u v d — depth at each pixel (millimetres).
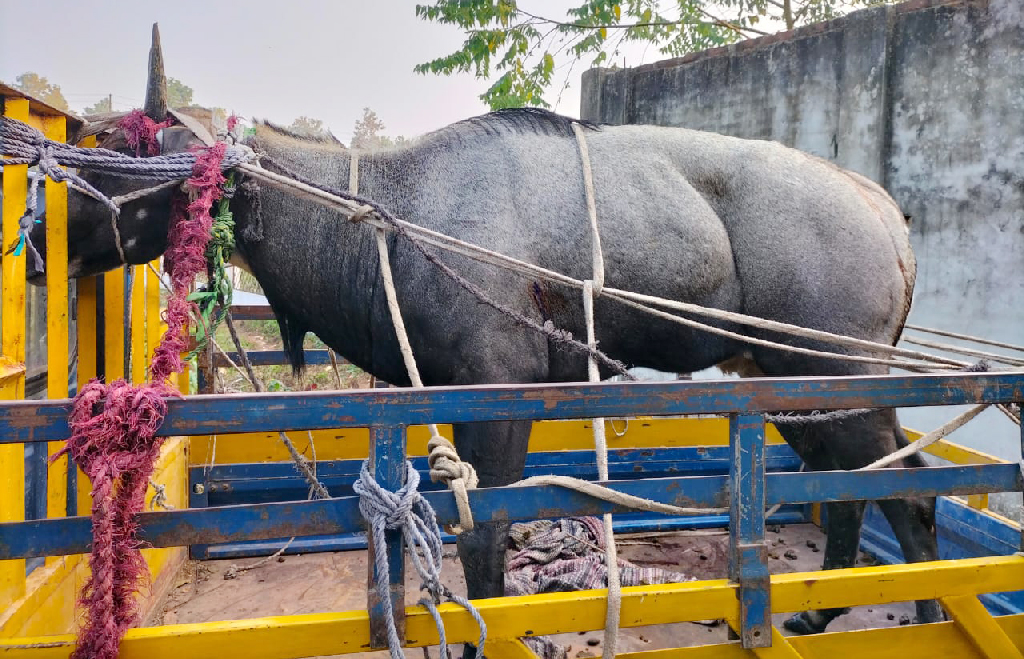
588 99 7543
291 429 1567
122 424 1472
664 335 2943
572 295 2750
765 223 2883
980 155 4766
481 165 2758
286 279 2781
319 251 2734
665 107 6930
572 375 2912
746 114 6309
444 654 1567
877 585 1901
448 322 2568
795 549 4148
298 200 2734
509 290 2611
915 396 1905
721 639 3221
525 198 2727
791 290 2842
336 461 4051
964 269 4848
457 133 2879
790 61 5957
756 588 1803
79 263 2703
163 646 1537
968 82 4828
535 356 2684
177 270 2311
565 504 1752
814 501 1881
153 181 2586
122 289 3127
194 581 3658
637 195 2828
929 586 1938
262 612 3359
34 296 2932
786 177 2924
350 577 3744
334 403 1589
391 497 1547
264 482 3977
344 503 1631
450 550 4094
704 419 4555
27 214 2119
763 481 1818
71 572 2541
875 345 2529
